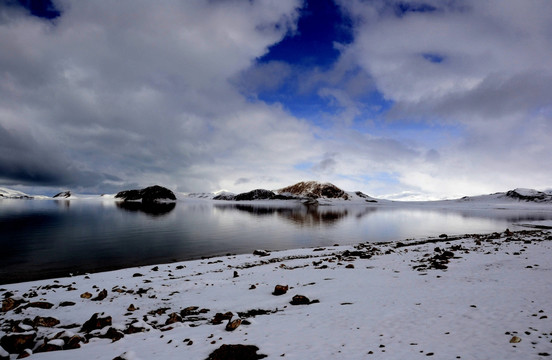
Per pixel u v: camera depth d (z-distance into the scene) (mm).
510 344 9664
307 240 58281
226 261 34719
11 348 11469
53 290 21969
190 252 44188
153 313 16656
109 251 44156
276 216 131875
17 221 87062
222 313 15367
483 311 13094
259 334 12273
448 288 17578
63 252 42969
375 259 31203
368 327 12289
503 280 18578
